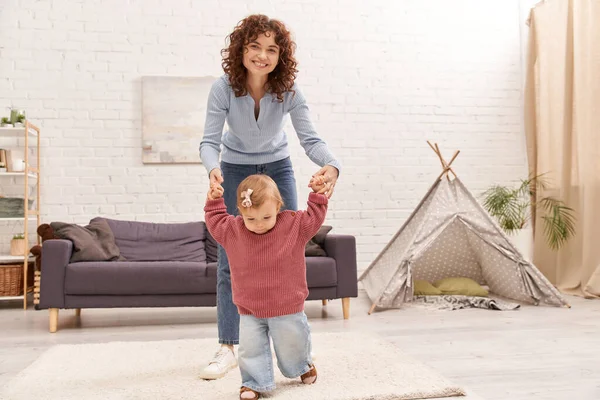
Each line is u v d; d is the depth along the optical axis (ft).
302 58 15.49
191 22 15.03
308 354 6.18
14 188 14.34
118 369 7.12
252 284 5.81
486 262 13.24
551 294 12.12
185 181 14.85
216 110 6.66
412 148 15.93
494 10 16.52
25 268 12.87
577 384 6.34
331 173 6.39
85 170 14.52
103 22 14.70
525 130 15.96
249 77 6.53
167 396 5.93
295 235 5.85
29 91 14.38
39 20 14.47
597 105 13.16
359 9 15.81
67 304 10.27
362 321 10.79
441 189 12.94
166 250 12.63
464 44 16.31
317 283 11.03
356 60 15.75
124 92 14.71
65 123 14.47
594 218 13.24
